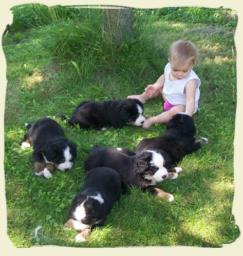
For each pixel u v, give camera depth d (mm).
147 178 1342
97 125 1641
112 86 1825
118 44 1891
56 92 1819
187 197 1372
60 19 2207
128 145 1562
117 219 1293
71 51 1907
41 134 1511
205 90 1820
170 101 1720
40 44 2086
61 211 1322
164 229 1279
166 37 2105
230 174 1447
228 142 1572
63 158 1408
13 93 1819
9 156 1520
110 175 1325
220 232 1282
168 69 1746
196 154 1521
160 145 1468
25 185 1415
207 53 2025
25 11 2281
